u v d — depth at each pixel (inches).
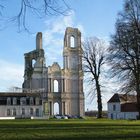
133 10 1920.5
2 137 973.2
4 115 4795.8
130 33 1921.8
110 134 1050.7
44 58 5718.5
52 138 925.2
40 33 5767.7
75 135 1021.8
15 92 5049.2
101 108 3238.2
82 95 5762.8
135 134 1045.2
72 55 5826.8
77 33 5876.0
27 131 1249.4
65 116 4977.9
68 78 5743.1
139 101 2043.6
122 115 5064.0
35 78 5654.5
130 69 1946.4
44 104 5438.0
